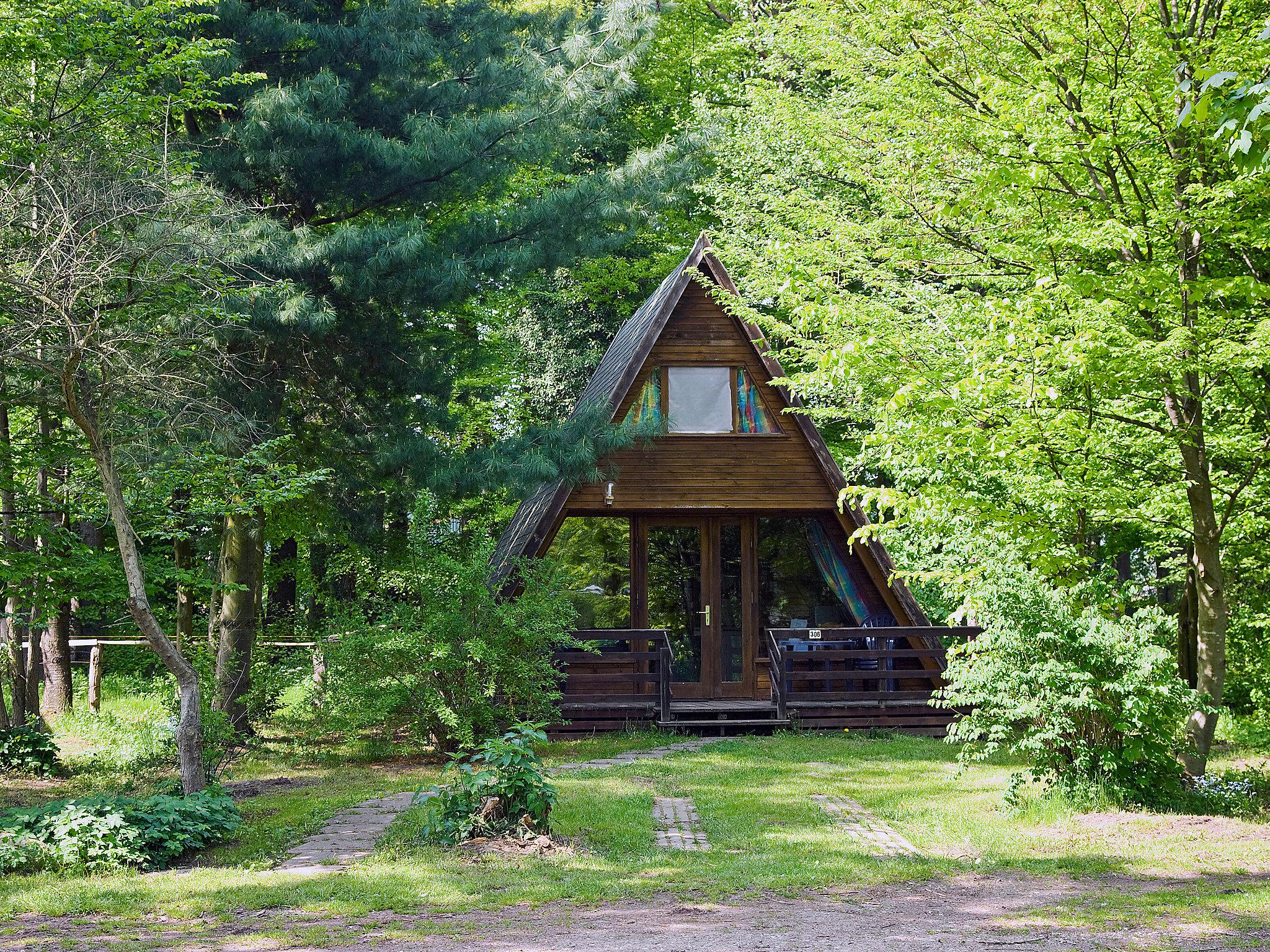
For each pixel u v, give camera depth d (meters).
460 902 7.92
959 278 16.12
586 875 8.73
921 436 11.91
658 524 19.42
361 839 10.30
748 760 14.93
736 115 25.55
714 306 19.16
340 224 16.27
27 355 10.45
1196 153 11.48
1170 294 11.27
